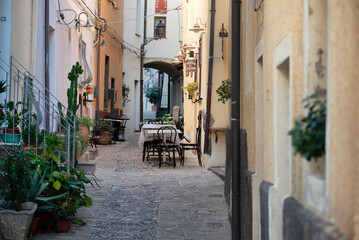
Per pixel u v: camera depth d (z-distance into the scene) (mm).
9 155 5293
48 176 5777
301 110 2762
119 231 5984
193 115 15836
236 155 5223
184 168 11922
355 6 2111
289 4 3100
